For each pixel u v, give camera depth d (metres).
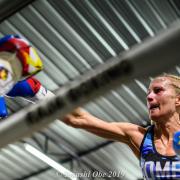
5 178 9.52
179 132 1.78
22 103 7.41
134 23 5.76
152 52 0.90
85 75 1.03
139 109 7.45
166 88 1.95
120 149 8.48
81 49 6.25
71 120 2.02
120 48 6.14
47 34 6.03
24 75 1.66
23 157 8.80
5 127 1.06
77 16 5.73
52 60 6.48
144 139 1.93
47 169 9.13
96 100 1.04
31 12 5.75
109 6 5.57
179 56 0.87
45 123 1.06
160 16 5.64
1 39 1.68
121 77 0.96
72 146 8.71
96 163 9.05
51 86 7.01
